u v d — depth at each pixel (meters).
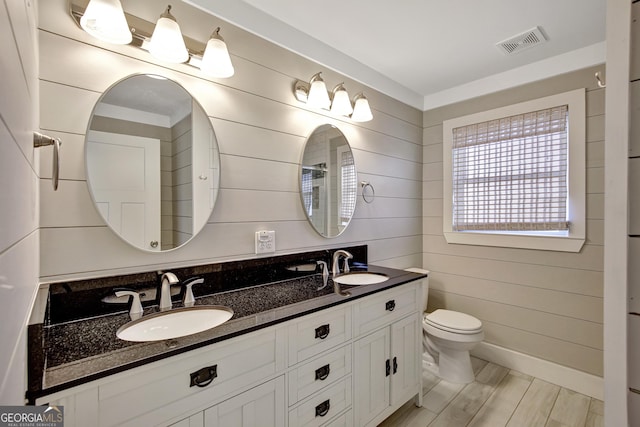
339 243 2.15
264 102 1.73
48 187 1.10
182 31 1.43
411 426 1.78
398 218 2.65
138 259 1.31
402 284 1.82
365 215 2.35
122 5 1.26
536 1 1.61
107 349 0.92
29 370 0.70
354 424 1.52
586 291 2.09
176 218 1.41
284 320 1.20
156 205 1.35
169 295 1.30
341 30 1.88
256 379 1.12
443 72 2.42
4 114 0.42
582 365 2.10
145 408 0.88
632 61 0.46
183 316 1.29
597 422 1.80
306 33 1.91
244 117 1.65
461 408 1.94
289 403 1.23
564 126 2.15
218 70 1.42
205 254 1.50
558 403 1.98
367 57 2.19
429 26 1.84
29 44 0.75
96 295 1.19
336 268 2.02
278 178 1.80
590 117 2.05
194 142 1.47
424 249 2.90
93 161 1.20
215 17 1.54
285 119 1.83
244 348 1.09
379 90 2.44
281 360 1.20
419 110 2.87
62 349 0.92
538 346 2.29
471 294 2.62
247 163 1.66
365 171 2.36
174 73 1.41
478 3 1.63
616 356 0.48
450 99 2.71
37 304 0.90
